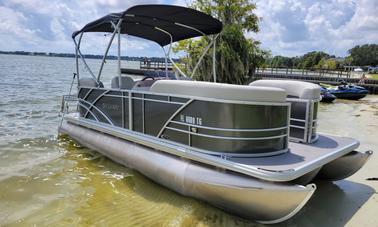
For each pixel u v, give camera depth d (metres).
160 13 4.87
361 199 3.99
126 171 4.87
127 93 4.85
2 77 26.84
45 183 4.45
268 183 3.02
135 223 3.38
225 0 15.29
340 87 18.23
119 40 4.96
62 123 6.89
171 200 3.87
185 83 3.84
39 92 16.53
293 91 4.36
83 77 6.46
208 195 3.48
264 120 3.46
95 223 3.38
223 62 12.82
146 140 4.37
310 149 3.84
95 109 5.77
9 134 7.21
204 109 3.63
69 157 5.57
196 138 3.75
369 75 35.19
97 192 4.16
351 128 8.83
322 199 3.99
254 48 15.05
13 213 3.58
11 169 4.98
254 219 3.33
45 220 3.44
